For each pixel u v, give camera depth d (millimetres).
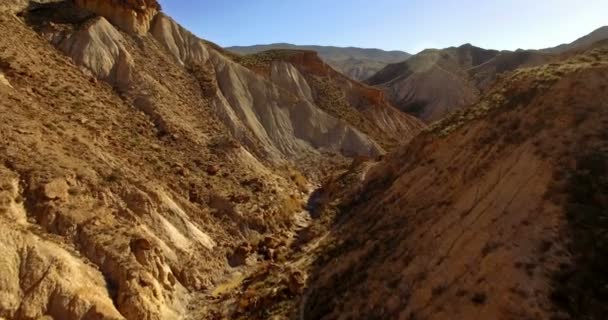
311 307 20703
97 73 41031
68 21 44469
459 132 26375
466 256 16891
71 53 40781
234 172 39938
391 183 31766
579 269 14078
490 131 23328
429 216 21484
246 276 27891
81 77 38656
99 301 18766
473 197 19859
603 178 16422
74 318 17750
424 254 18984
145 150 34656
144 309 20125
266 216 35562
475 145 23422
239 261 29781
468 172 22000
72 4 48125
